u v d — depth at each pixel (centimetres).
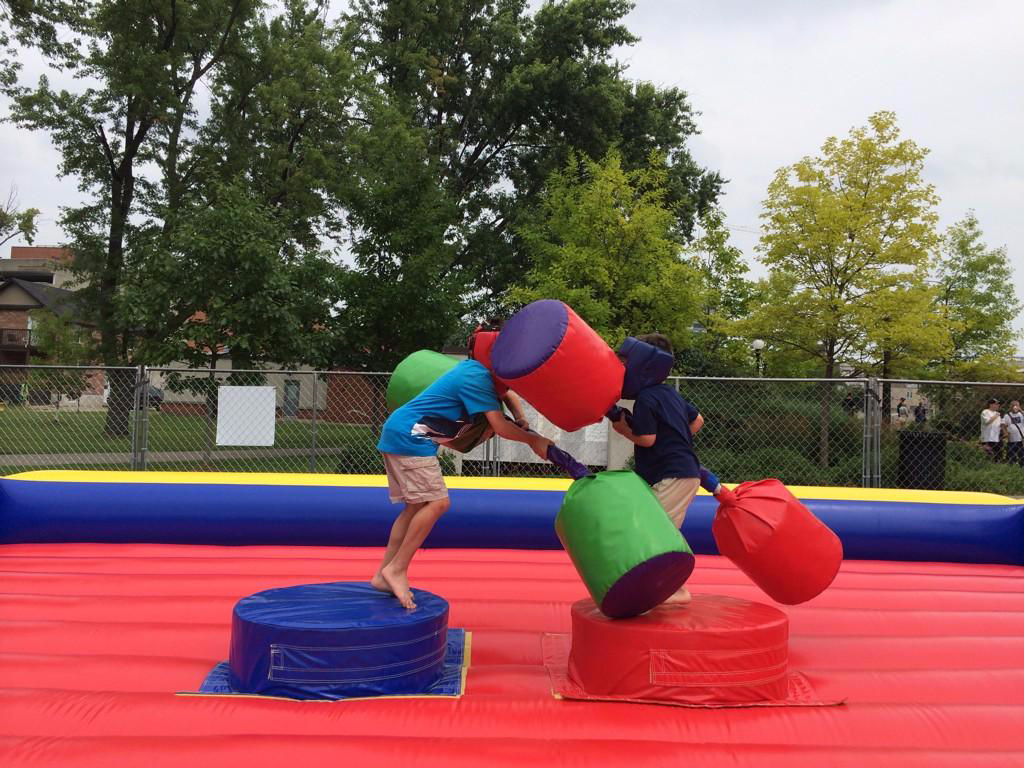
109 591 507
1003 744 307
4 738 285
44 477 694
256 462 1094
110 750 276
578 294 1541
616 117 2489
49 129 2003
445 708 320
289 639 326
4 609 462
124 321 1315
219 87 2173
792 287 1600
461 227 1573
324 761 273
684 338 1689
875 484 893
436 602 373
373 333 1395
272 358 1295
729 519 399
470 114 2677
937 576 600
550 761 276
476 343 394
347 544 666
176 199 2017
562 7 2531
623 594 335
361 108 2208
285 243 1580
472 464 1093
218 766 269
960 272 2622
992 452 1209
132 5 1938
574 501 355
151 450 1092
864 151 1526
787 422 1126
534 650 403
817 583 397
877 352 1605
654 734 305
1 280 3962
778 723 316
